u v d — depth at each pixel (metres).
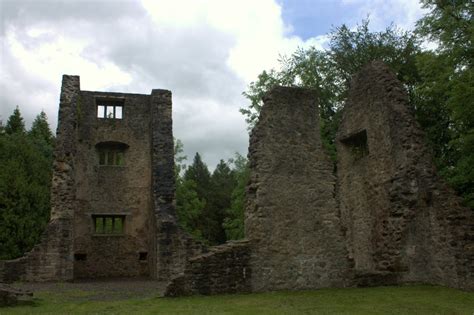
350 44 27.08
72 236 18.27
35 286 15.80
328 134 25.98
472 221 13.01
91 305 10.25
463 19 15.47
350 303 10.08
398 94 14.66
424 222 13.49
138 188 23.52
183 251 18.42
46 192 27.73
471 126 16.23
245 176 34.16
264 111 13.14
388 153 14.46
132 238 22.91
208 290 11.51
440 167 20.59
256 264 12.07
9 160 27.48
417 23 16.89
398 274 13.09
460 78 14.34
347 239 16.41
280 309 9.30
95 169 23.19
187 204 39.53
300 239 12.62
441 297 10.85
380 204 14.66
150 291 13.88
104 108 24.58
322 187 13.19
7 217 25.12
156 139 21.58
